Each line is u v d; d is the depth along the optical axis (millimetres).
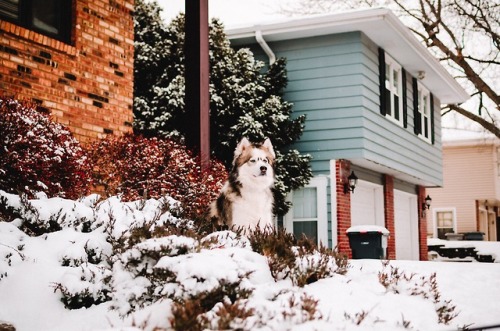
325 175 15742
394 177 20188
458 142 31703
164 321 4188
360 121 15547
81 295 4805
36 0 8438
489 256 24500
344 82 15844
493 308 6469
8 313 4625
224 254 4836
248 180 8516
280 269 5031
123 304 4648
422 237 23000
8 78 7699
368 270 6023
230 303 4230
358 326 4133
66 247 5355
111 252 5398
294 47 16516
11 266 5043
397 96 18984
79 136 8734
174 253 4742
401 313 4414
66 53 8555
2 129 6172
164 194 7652
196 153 9562
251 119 14664
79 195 6797
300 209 16094
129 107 9750
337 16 15258
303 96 16250
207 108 9766
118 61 9594
